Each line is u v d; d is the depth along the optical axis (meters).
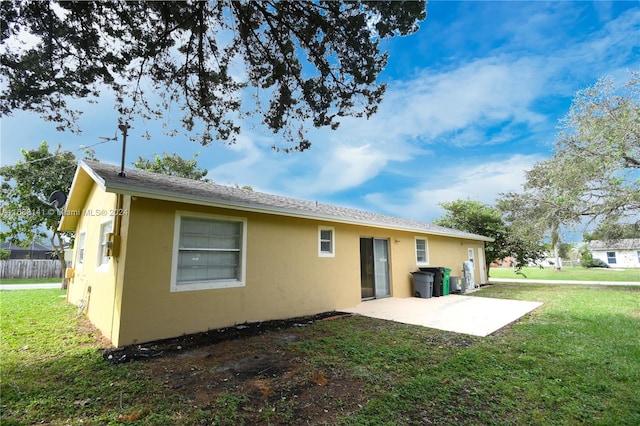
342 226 9.43
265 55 5.29
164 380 3.73
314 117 5.79
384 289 10.94
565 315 7.58
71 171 13.70
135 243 5.28
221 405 3.11
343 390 3.47
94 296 6.77
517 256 18.56
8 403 3.15
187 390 3.46
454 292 12.77
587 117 12.62
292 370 4.05
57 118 4.94
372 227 10.58
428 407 3.09
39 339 5.39
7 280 19.48
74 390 3.45
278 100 5.74
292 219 7.96
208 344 5.20
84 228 8.88
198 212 6.16
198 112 5.92
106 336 5.53
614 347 4.94
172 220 5.80
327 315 7.91
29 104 4.63
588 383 3.61
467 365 4.21
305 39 4.84
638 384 3.58
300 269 7.96
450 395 3.34
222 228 6.63
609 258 36.81
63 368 4.10
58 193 10.66
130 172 6.94
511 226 16.67
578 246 38.25
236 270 6.76
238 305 6.59
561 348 4.92
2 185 12.89
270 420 2.85
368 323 6.86
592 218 13.80
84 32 4.36
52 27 4.16
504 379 3.76
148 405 3.12
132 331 5.11
